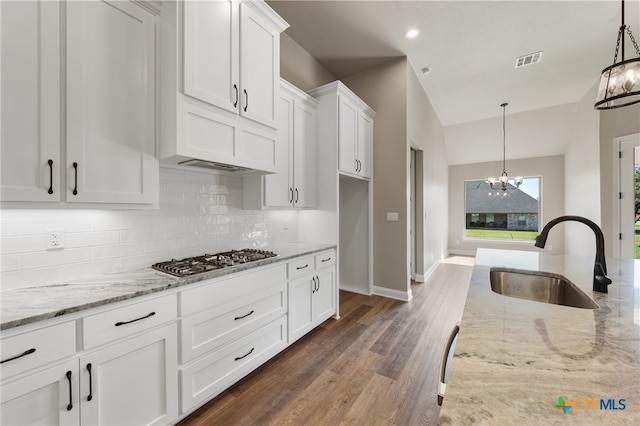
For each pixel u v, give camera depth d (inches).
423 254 176.7
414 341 97.0
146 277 61.1
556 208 258.4
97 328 46.8
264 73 81.4
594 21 113.4
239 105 73.5
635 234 145.9
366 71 153.7
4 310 42.3
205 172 86.7
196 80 63.5
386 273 146.9
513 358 25.5
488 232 293.1
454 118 236.7
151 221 73.4
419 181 178.1
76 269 60.0
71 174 50.2
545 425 17.3
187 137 62.1
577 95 189.3
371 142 148.6
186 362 59.6
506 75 161.3
